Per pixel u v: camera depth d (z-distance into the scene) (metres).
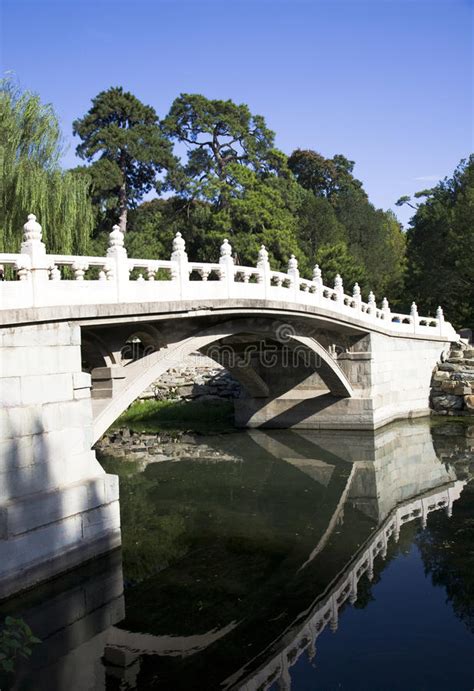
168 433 25.06
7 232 18.17
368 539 12.66
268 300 16.89
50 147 20.08
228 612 9.47
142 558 11.66
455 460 19.52
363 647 8.38
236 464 19.72
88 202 21.23
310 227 51.44
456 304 41.12
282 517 14.28
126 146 38.62
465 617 9.21
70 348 10.60
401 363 27.09
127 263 12.04
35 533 9.64
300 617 9.30
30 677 7.71
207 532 13.20
